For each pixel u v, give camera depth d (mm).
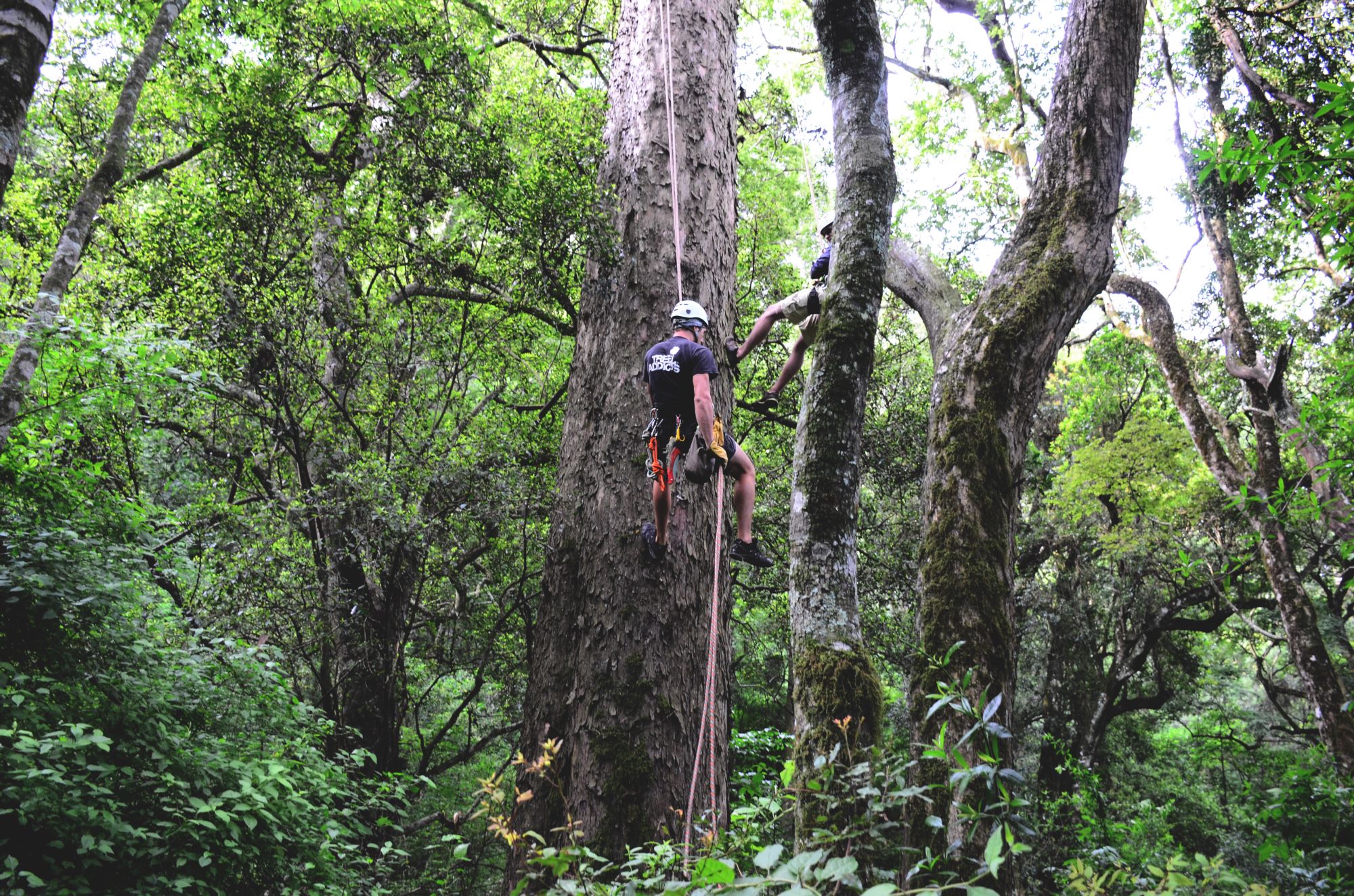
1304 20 12570
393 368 9141
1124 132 4609
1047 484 19375
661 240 6094
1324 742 11125
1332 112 3658
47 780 3852
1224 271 13367
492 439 9023
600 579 5250
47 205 8578
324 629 8305
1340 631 17766
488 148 7258
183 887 4004
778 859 1418
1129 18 4605
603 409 5723
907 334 13320
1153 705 18297
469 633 10797
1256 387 12781
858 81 4918
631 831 4641
